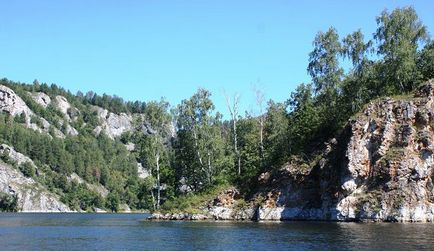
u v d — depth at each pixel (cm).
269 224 7775
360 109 9194
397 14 10094
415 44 10300
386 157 8025
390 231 5709
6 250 4606
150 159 11612
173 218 9994
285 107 13412
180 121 11700
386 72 10044
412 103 8200
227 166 11012
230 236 5628
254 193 9819
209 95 11625
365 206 7862
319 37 10844
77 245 4991
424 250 3928
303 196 9081
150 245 4872
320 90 10912
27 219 13725
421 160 7825
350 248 4150
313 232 5859
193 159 11638
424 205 7588
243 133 13062
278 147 10538
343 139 8731
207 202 10000
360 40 10462
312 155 9462
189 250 4422
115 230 7212
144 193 12112
